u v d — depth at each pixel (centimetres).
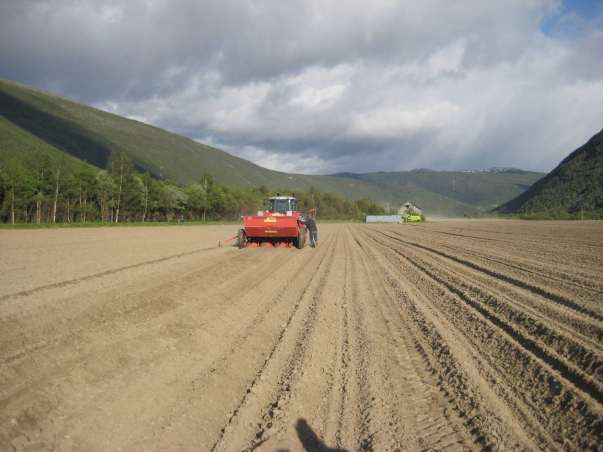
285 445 416
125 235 3097
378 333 764
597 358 563
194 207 7881
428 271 1476
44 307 784
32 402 459
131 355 616
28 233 3098
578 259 1634
